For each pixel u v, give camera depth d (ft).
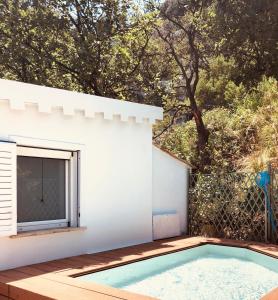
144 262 24.02
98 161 26.21
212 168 42.98
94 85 51.21
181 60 54.54
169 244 28.71
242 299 18.76
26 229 22.39
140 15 51.83
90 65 49.03
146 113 29.50
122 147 28.02
